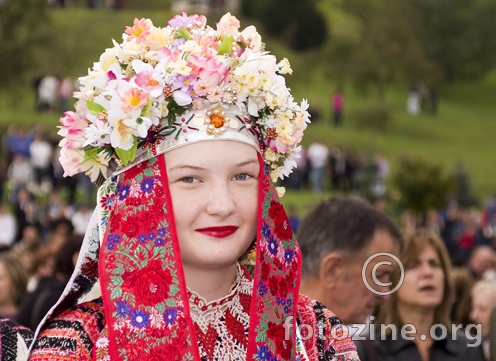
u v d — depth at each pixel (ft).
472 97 149.07
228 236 7.46
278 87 7.82
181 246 7.44
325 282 10.78
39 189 74.54
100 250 7.39
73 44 116.26
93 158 7.64
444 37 152.97
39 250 26.89
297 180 91.61
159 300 7.29
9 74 110.93
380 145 118.32
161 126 7.52
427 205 59.26
